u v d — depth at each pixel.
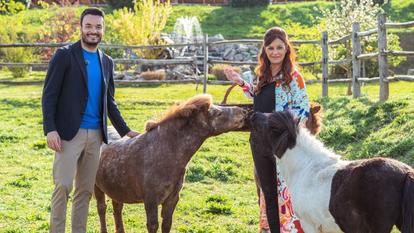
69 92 5.93
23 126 14.45
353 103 12.70
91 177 6.19
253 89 6.19
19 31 32.50
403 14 38.78
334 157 4.96
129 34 26.73
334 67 22.59
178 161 6.19
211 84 20.86
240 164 10.95
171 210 6.35
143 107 16.52
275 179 5.58
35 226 7.67
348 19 22.61
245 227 7.62
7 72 28.91
